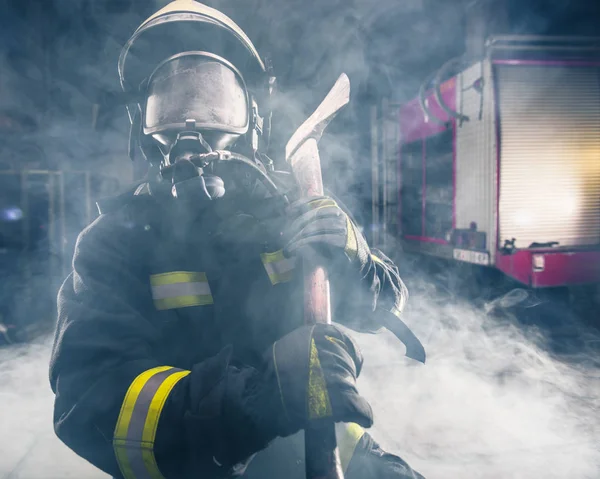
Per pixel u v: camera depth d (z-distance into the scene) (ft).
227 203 3.89
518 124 19.99
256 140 4.25
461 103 22.04
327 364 3.00
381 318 4.24
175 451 3.08
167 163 3.82
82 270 3.54
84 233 3.69
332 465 3.04
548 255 19.31
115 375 3.26
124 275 3.59
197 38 4.16
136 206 3.70
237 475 3.38
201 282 3.80
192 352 3.78
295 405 2.89
